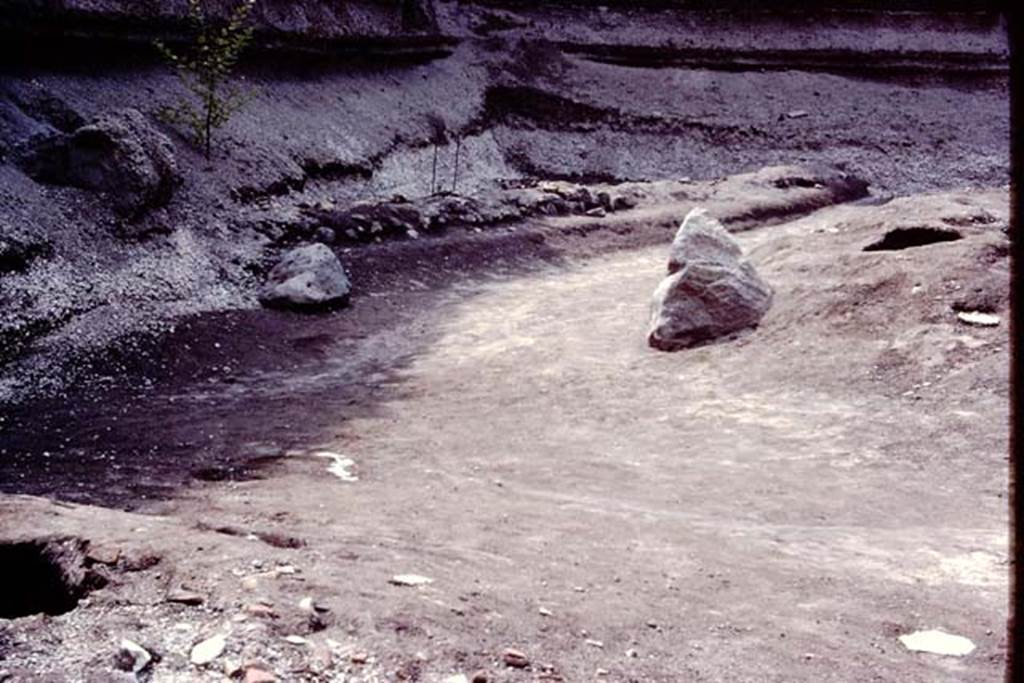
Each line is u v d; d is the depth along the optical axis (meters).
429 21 35.75
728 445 10.02
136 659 3.84
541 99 37.69
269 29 25.72
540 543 6.54
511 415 11.41
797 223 29.12
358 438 10.22
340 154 24.98
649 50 42.12
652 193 29.80
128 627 4.18
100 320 12.96
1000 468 8.84
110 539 5.16
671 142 38.53
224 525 6.20
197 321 14.20
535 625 4.81
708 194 30.38
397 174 27.61
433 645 4.33
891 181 38.34
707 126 39.59
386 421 11.02
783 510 7.88
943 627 5.26
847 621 5.30
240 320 14.83
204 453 9.30
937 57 44.69
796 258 16.05
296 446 9.76
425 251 20.36
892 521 7.57
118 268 14.45
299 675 3.90
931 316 12.49
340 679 3.93
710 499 8.22
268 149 21.94
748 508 7.93
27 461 8.66
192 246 16.30
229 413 11.02
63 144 15.24
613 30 42.75
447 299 18.20
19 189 14.16
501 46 39.09
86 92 18.38
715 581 5.88
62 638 4.04
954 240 15.04
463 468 9.13
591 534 6.86
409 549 6.01
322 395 12.16
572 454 9.78
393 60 33.12
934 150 40.62
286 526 6.56
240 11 20.95
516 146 36.09
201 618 4.30
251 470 8.74
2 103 15.96
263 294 16.03
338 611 4.50
